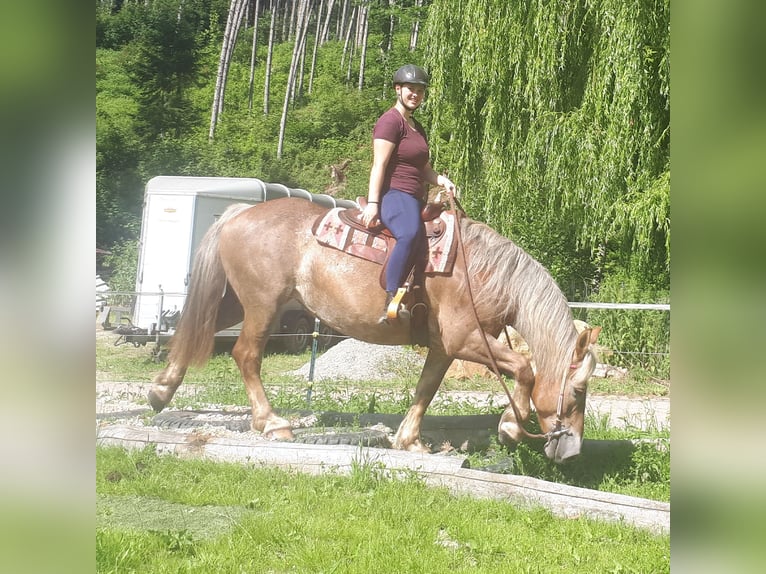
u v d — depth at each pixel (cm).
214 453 617
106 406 839
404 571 406
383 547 436
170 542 432
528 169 1469
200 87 4956
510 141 1542
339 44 6275
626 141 1321
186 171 3562
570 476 626
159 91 4322
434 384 650
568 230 1612
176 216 1608
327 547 435
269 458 603
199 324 707
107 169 3397
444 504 518
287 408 828
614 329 1400
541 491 526
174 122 4219
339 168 4081
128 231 2977
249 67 5712
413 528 468
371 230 631
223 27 5991
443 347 626
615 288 1452
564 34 1420
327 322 657
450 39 1619
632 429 813
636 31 1287
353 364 1367
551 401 582
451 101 1659
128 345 1623
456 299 611
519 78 1477
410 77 612
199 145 3950
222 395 919
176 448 627
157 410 739
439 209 636
